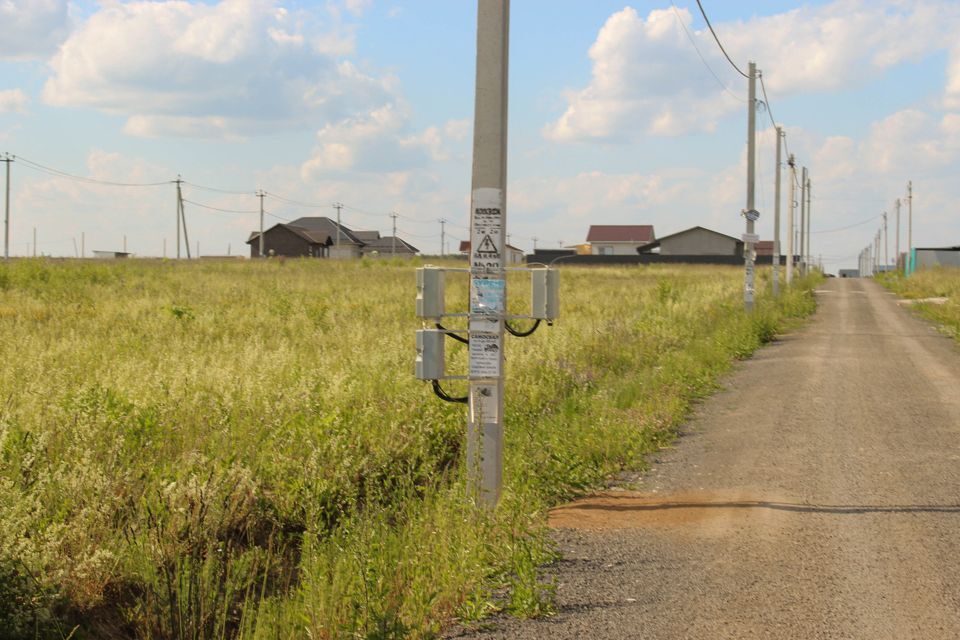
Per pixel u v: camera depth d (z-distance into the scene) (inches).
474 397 298.5
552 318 299.4
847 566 251.6
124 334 642.8
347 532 255.8
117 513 262.5
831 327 1109.1
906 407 511.2
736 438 435.5
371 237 6161.4
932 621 213.2
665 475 367.2
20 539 216.5
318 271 2148.1
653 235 5388.8
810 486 341.7
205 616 219.6
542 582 241.9
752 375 663.8
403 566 229.0
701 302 1144.2
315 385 420.5
